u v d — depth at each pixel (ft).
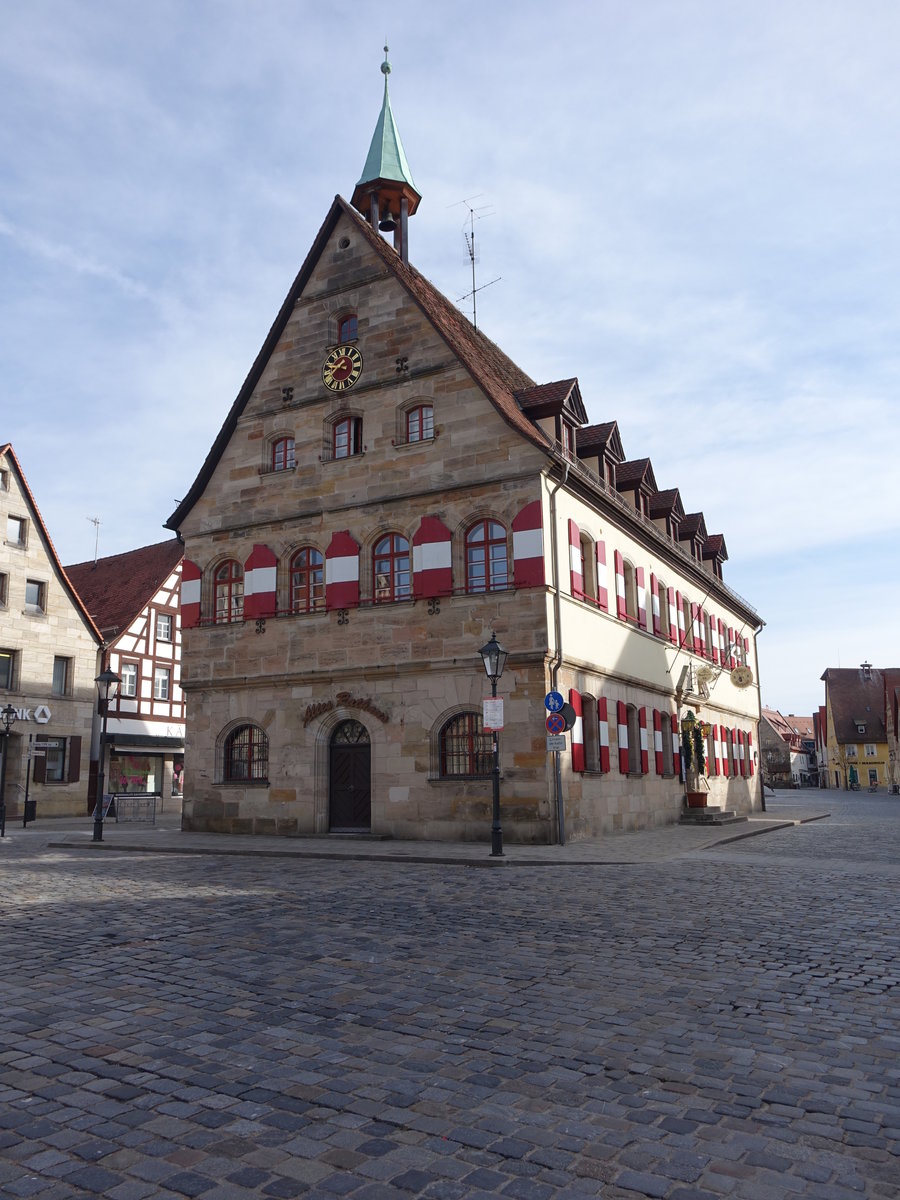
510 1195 13.00
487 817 68.49
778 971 26.27
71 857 62.34
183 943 30.14
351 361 80.33
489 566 72.18
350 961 27.40
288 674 78.69
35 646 125.80
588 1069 18.10
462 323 95.76
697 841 70.79
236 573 84.99
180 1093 16.83
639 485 95.55
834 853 63.21
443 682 71.72
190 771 83.05
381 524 76.79
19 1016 21.83
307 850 62.23
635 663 87.76
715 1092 16.94
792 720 511.40
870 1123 15.58
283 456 84.28
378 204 99.71
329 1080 17.47
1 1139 14.87
